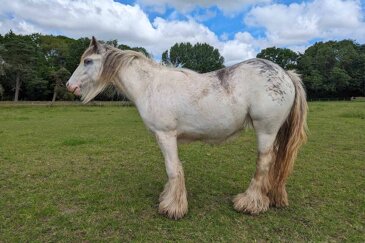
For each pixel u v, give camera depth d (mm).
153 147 7840
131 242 3180
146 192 4586
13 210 3984
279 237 3256
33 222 3637
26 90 49781
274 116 3465
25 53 46656
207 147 7645
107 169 5816
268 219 3658
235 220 3631
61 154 7078
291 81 3609
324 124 11789
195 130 3609
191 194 4457
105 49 3848
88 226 3527
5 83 48438
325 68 59469
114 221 3631
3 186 4918
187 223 3574
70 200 4312
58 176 5406
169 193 3762
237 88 3457
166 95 3514
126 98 4145
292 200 4223
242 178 5199
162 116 3525
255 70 3453
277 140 3893
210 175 5367
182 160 6406
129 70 3752
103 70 3797
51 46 61281
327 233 3342
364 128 10633
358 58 57188
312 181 5012
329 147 7562
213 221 3619
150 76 3695
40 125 13180
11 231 3430
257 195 3773
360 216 3729
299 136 3691
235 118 3525
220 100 3453
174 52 41781
